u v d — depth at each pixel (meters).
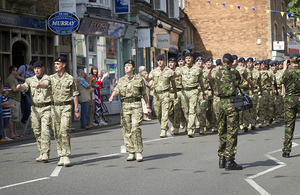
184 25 44.38
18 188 8.22
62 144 10.27
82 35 25.14
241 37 50.50
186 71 14.70
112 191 7.82
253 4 49.94
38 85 10.34
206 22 51.31
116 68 29.06
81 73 18.39
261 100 17.52
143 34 30.81
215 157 10.90
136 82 10.71
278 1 53.00
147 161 10.60
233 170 9.41
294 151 11.80
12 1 19.64
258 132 15.89
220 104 9.56
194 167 9.76
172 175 9.02
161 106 14.85
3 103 14.69
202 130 15.38
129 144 10.70
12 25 19.88
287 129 10.91
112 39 28.55
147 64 34.16
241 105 9.34
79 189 8.02
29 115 16.81
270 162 10.28
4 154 12.30
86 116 18.33
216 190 7.77
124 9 28.02
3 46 19.81
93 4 25.31
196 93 14.64
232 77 9.52
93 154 11.84
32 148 13.26
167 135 15.30
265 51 49.94
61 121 10.29
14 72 16.14
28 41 21.05
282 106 20.34
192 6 51.50
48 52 22.58
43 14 21.94
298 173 9.11
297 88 10.80
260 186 8.02
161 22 36.62
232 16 50.62
